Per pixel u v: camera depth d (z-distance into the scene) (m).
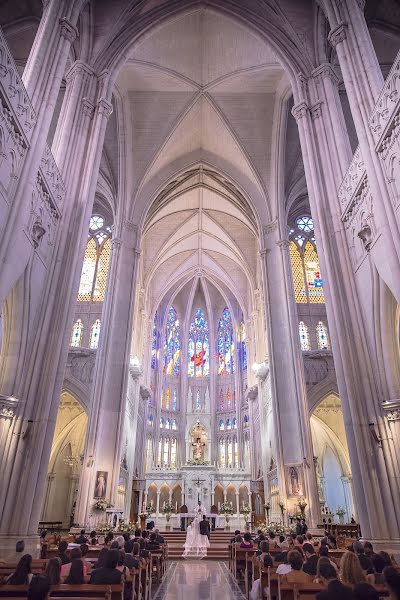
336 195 13.96
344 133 14.82
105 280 28.36
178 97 24.62
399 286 9.38
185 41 21.84
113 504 19.53
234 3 18.98
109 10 18.23
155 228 33.97
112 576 5.52
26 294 11.03
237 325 40.81
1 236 9.40
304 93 16.50
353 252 12.66
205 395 41.06
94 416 20.36
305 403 20.61
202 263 39.22
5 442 10.17
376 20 18.67
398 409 10.47
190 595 9.27
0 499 9.70
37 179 11.34
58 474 29.36
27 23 18.77
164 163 27.09
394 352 11.00
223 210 32.56
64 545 8.13
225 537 23.25
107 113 16.30
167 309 41.56
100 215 30.38
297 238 29.88
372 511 10.07
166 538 22.61
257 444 32.34
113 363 22.05
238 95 24.62
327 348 26.17
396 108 9.88
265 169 26.38
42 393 11.09
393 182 10.14
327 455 31.33
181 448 38.88
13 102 9.81
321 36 17.73
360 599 3.31
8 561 9.14
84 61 17.06
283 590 5.79
